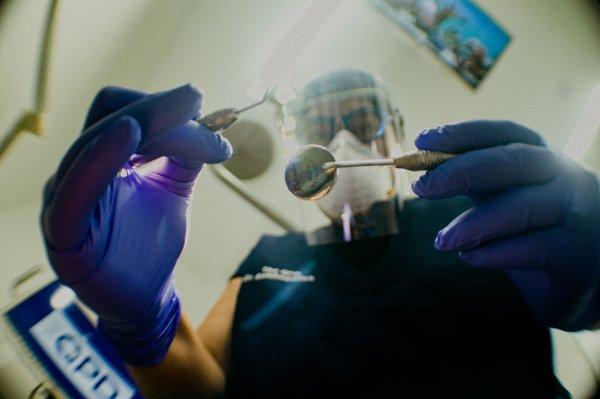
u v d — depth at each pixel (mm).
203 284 491
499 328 210
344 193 259
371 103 291
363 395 205
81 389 355
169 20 401
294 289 244
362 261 245
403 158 174
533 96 438
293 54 349
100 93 163
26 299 364
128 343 186
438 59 434
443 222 259
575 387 364
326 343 220
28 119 224
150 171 198
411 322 218
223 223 495
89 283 159
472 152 176
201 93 151
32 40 305
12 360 367
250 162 465
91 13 332
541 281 198
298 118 300
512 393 195
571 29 425
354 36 431
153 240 181
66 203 141
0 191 392
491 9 423
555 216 172
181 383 211
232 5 419
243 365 229
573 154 338
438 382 202
